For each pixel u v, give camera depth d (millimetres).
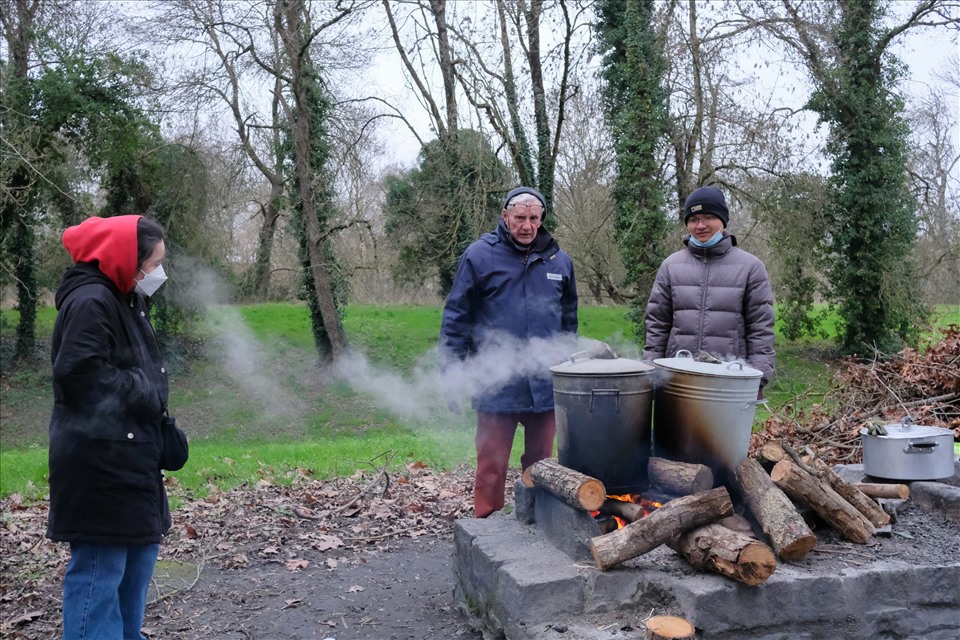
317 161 18031
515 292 3824
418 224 17953
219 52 16438
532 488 3424
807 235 16656
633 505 2936
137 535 2568
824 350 18922
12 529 5188
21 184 17766
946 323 17766
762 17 15445
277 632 3471
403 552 4699
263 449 8852
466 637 3227
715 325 3801
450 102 16781
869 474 3664
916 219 17797
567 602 2717
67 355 2455
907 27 16438
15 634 3471
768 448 3234
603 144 17375
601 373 2977
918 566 2824
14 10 17906
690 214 3863
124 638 2807
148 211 18891
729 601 2580
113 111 18078
